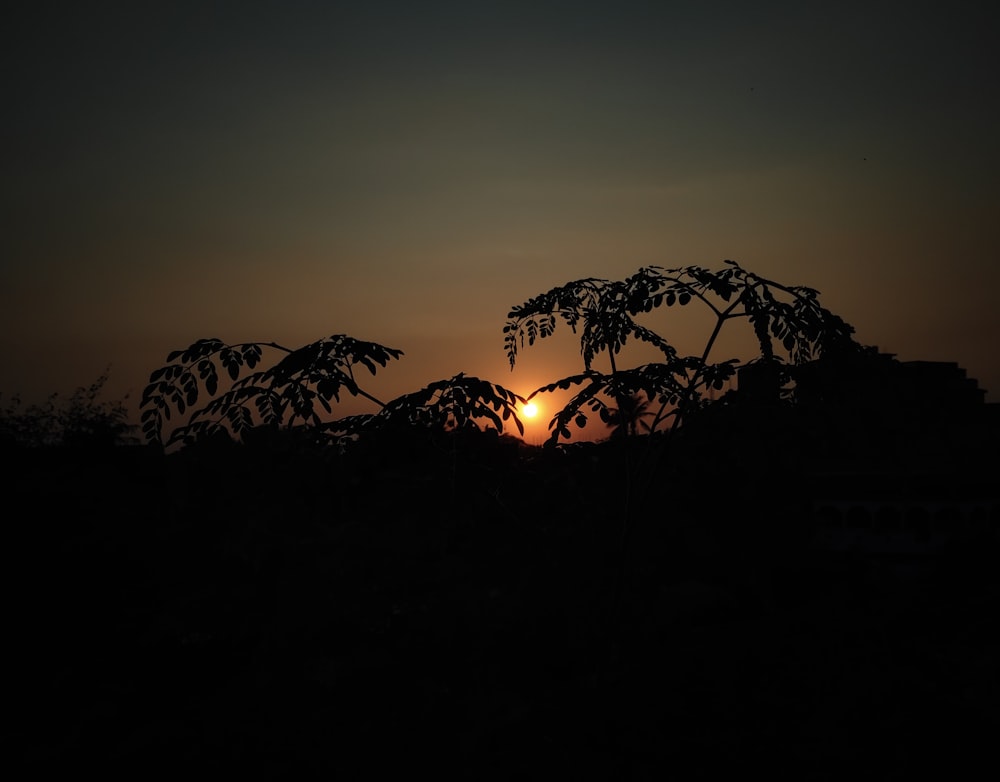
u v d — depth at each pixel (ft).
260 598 44.73
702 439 28.55
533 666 27.20
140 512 57.47
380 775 20.25
